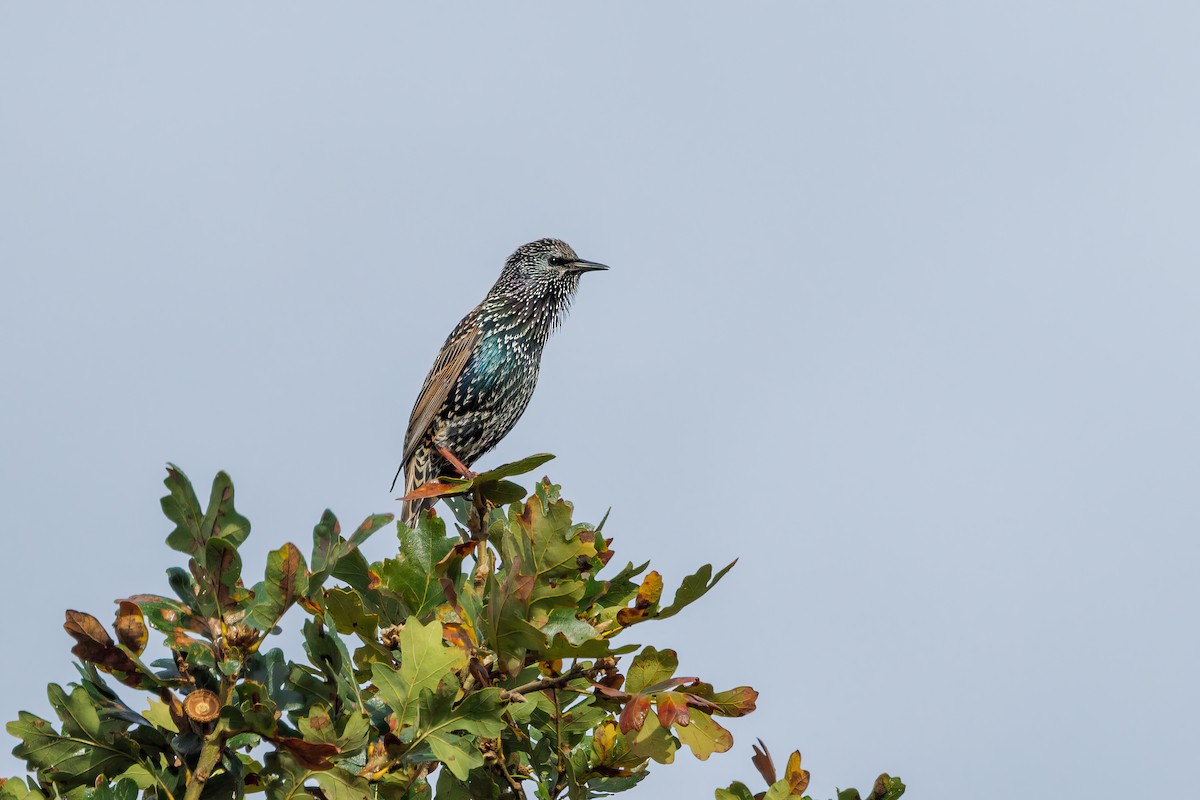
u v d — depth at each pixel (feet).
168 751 20.67
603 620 23.62
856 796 22.40
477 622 22.06
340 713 21.03
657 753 20.68
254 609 19.92
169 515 19.48
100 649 19.67
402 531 23.68
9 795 19.26
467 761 19.42
